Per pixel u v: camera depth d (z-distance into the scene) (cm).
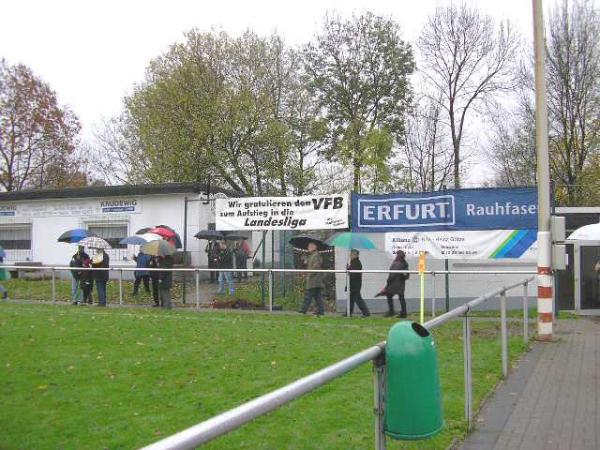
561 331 1211
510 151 3428
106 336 1102
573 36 2906
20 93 3859
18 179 3903
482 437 551
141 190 2361
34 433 574
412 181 3372
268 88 3197
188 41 3070
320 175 3334
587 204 3000
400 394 373
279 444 534
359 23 3628
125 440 552
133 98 3212
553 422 595
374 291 1620
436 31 3450
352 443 534
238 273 1848
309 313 1519
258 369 829
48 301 1831
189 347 991
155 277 1662
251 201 1603
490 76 3409
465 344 575
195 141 2922
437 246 1473
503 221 1435
